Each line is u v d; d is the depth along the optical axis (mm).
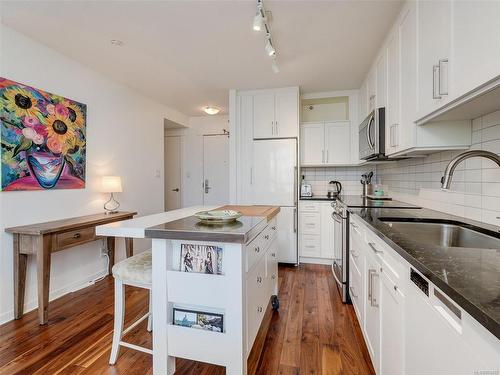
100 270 3064
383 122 2324
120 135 3377
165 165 5508
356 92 3693
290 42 2398
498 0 891
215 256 1368
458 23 1143
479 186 1506
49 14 1974
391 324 1185
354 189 4016
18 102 2170
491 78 929
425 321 855
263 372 1543
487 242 1286
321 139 3816
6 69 2107
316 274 3225
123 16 2010
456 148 1616
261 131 3662
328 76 3203
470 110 1365
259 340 1851
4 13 1955
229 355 1342
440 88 1270
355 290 2107
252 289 1521
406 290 1014
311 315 2199
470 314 579
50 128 2430
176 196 5469
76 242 2334
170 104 4391
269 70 3016
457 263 838
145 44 2426
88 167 2879
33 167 2283
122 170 3406
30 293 2287
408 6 1747
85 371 1555
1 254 2082
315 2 1854
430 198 2088
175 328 1415
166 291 1419
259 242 1689
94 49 2506
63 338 1878
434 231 1629
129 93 3549
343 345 1788
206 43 2412
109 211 3070
